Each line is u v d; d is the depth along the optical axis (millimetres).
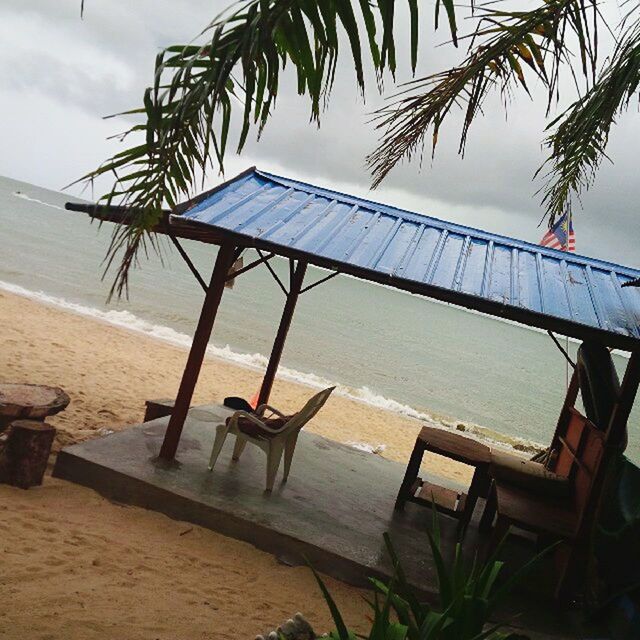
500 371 47188
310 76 1926
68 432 7766
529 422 27031
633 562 4777
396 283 5297
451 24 1831
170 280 46281
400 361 36500
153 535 5219
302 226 6176
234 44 1773
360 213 6918
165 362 16031
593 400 5953
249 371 18672
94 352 14555
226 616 4211
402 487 6781
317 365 27047
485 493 7332
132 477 5738
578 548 5227
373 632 2375
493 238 6969
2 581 3918
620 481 5273
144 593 4234
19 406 5852
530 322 5215
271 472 6324
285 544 5383
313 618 4488
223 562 5051
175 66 1749
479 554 6035
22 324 15500
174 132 1832
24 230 52094
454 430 19391
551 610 5250
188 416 8234
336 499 6621
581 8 2152
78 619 3699
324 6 1822
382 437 14203
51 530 4820
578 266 6609
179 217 5668
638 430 31312
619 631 4719
